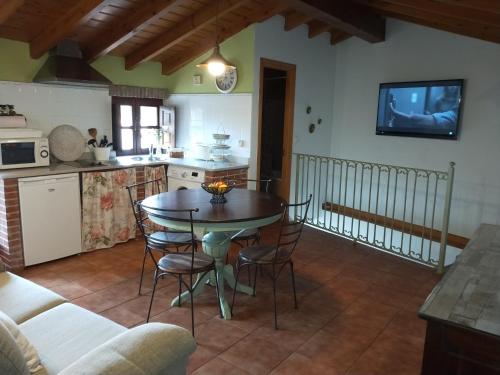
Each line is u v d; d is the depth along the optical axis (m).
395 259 4.28
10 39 4.07
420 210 5.46
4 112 3.95
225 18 4.59
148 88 5.41
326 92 6.01
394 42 5.45
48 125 4.47
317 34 5.41
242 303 3.20
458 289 1.63
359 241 4.78
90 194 4.15
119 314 2.97
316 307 3.17
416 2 3.77
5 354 1.30
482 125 4.83
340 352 2.58
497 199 4.82
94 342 1.83
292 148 5.54
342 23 4.59
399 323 2.97
